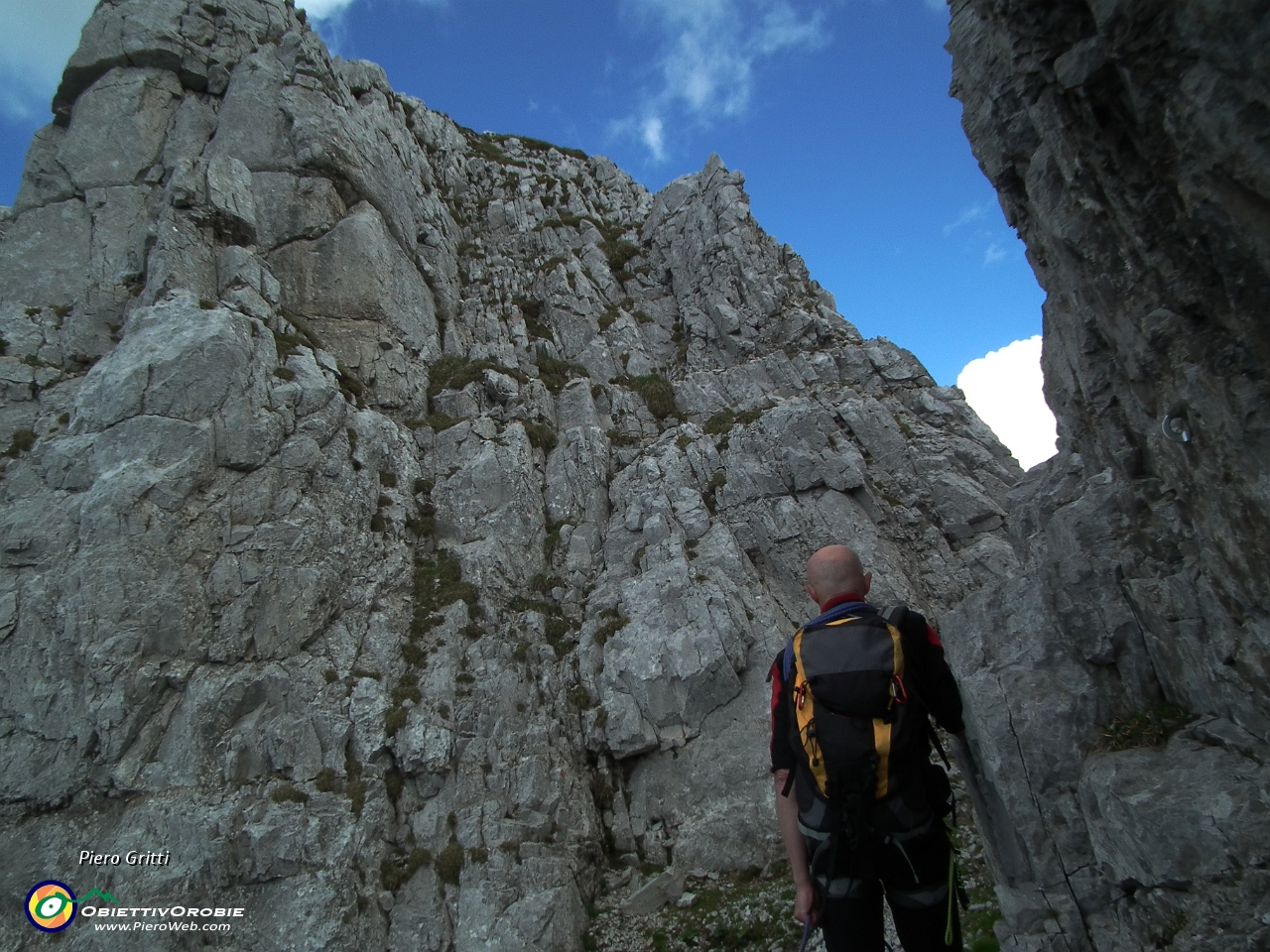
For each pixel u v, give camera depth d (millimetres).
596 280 35125
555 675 19156
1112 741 6812
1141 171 5117
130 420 16781
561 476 24078
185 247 20578
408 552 20219
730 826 16406
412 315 26781
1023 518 9625
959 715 4117
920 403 26578
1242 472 5125
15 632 14719
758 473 23766
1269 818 5203
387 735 15828
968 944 10742
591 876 16047
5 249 22625
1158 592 6836
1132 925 6000
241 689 15031
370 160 27969
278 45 28281
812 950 12625
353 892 13453
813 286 32625
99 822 13266
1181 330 5391
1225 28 3818
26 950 12062
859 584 4484
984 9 6219
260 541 16719
